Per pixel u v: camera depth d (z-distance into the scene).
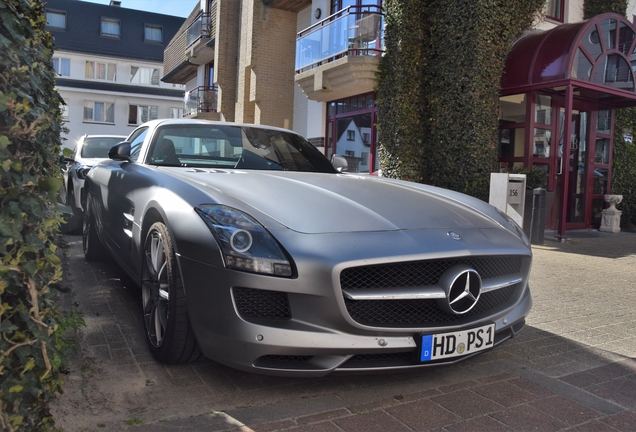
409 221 2.61
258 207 2.48
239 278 2.19
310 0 14.24
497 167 9.05
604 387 2.66
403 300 2.37
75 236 6.88
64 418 2.10
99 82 37.78
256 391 2.45
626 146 10.92
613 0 10.85
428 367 2.38
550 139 9.28
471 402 2.42
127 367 2.66
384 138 9.85
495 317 2.63
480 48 8.64
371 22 10.05
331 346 2.19
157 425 2.08
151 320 2.82
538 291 4.89
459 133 8.98
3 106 1.22
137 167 3.58
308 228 2.36
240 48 16.28
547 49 8.43
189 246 2.38
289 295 2.21
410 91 9.55
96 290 4.15
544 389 2.61
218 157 3.70
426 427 2.17
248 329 2.18
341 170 4.13
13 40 1.38
